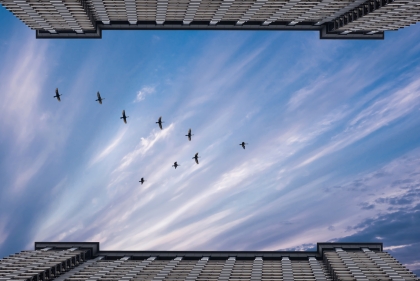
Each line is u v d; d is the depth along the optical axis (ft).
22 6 305.53
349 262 316.60
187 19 371.35
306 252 387.55
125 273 308.81
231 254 384.47
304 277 301.02
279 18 375.25
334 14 363.97
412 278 271.69
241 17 368.68
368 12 321.52
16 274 266.57
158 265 343.26
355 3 325.42
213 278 298.97
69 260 327.88
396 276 274.16
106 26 396.78
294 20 386.32
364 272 287.89
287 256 384.06
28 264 298.35
